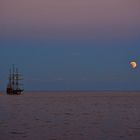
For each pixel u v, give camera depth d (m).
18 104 132.50
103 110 95.81
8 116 75.06
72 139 42.16
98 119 68.50
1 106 117.31
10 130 50.25
